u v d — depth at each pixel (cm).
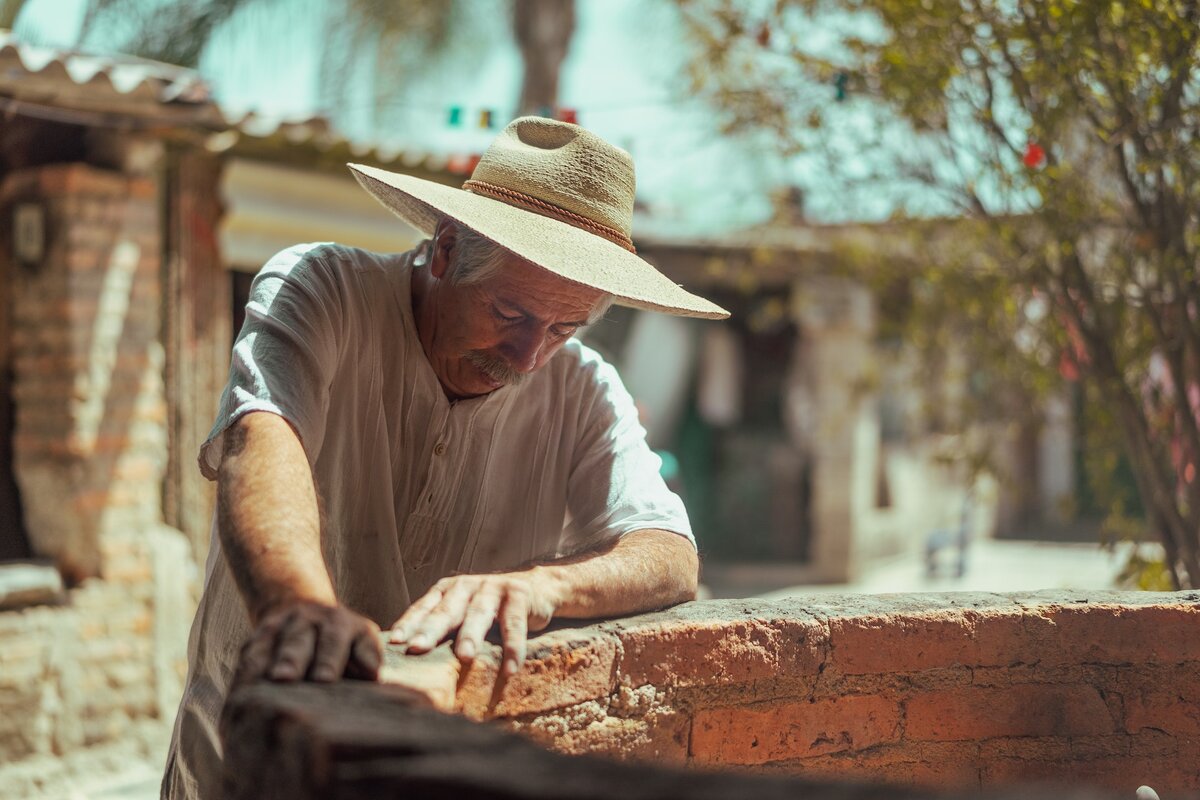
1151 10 308
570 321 205
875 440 1329
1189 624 234
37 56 518
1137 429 379
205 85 567
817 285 1125
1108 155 363
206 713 199
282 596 151
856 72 403
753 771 212
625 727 194
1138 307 385
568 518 231
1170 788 235
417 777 112
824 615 217
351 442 205
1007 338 492
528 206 202
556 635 186
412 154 660
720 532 1372
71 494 563
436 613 170
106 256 571
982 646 226
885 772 223
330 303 200
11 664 528
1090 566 1320
